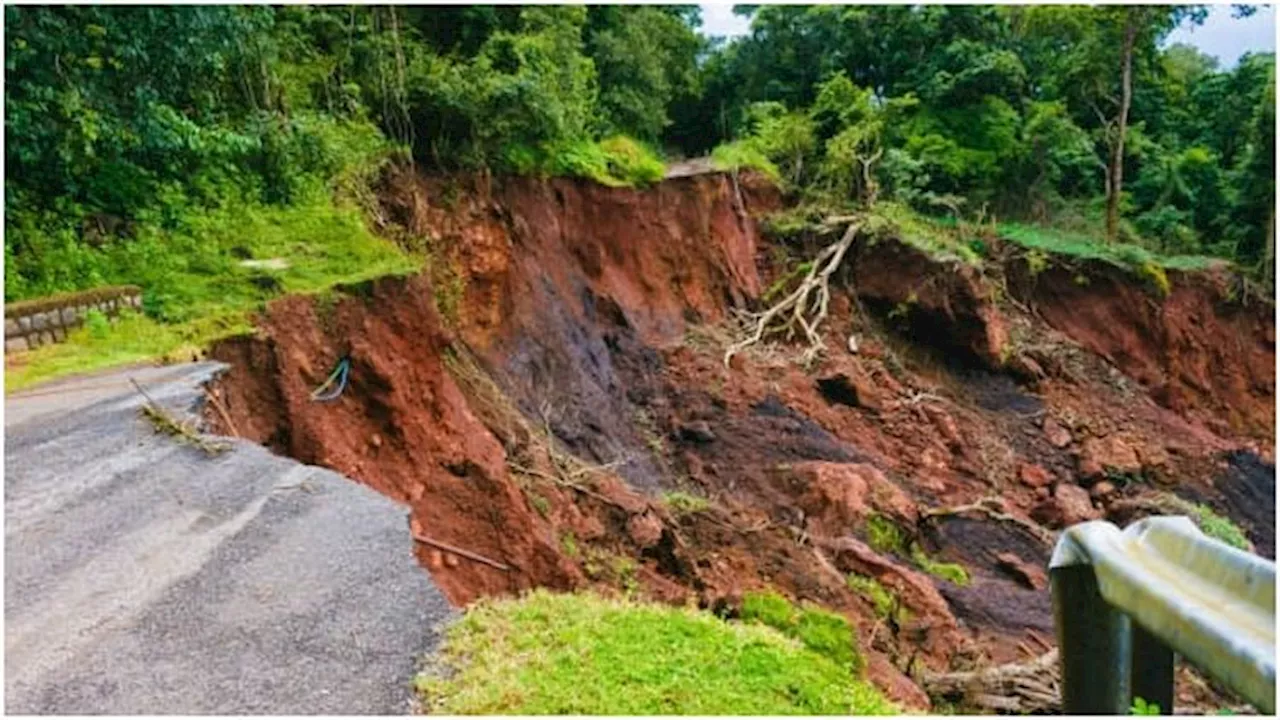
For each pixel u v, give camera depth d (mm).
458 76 16172
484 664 4078
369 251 11586
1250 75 35125
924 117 31922
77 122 9812
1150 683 4375
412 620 4461
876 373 23547
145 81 10672
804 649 4895
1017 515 18094
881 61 34781
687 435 18312
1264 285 30281
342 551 5172
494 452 11078
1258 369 29469
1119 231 31672
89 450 6426
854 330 25109
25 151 9570
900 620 12172
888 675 9648
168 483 6016
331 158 13602
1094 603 4477
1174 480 22734
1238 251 32250
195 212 11430
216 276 10141
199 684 3869
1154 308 28297
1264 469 24344
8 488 5797
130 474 6102
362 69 16078
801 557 13117
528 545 10320
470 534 9969
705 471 17484
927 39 34062
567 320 17938
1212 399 28453
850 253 26062
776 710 3963
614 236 20891
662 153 29516
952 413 22734
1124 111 31203
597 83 23781
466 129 16547
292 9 15039
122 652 4098
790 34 35500
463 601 8000
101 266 9836
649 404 19078
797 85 35188
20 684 3838
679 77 32969
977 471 20750
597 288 20000
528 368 16156
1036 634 13094
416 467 9938
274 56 13805
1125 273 28328
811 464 17156
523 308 16719
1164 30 32438
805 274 25359
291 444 8828
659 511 13469
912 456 20484
